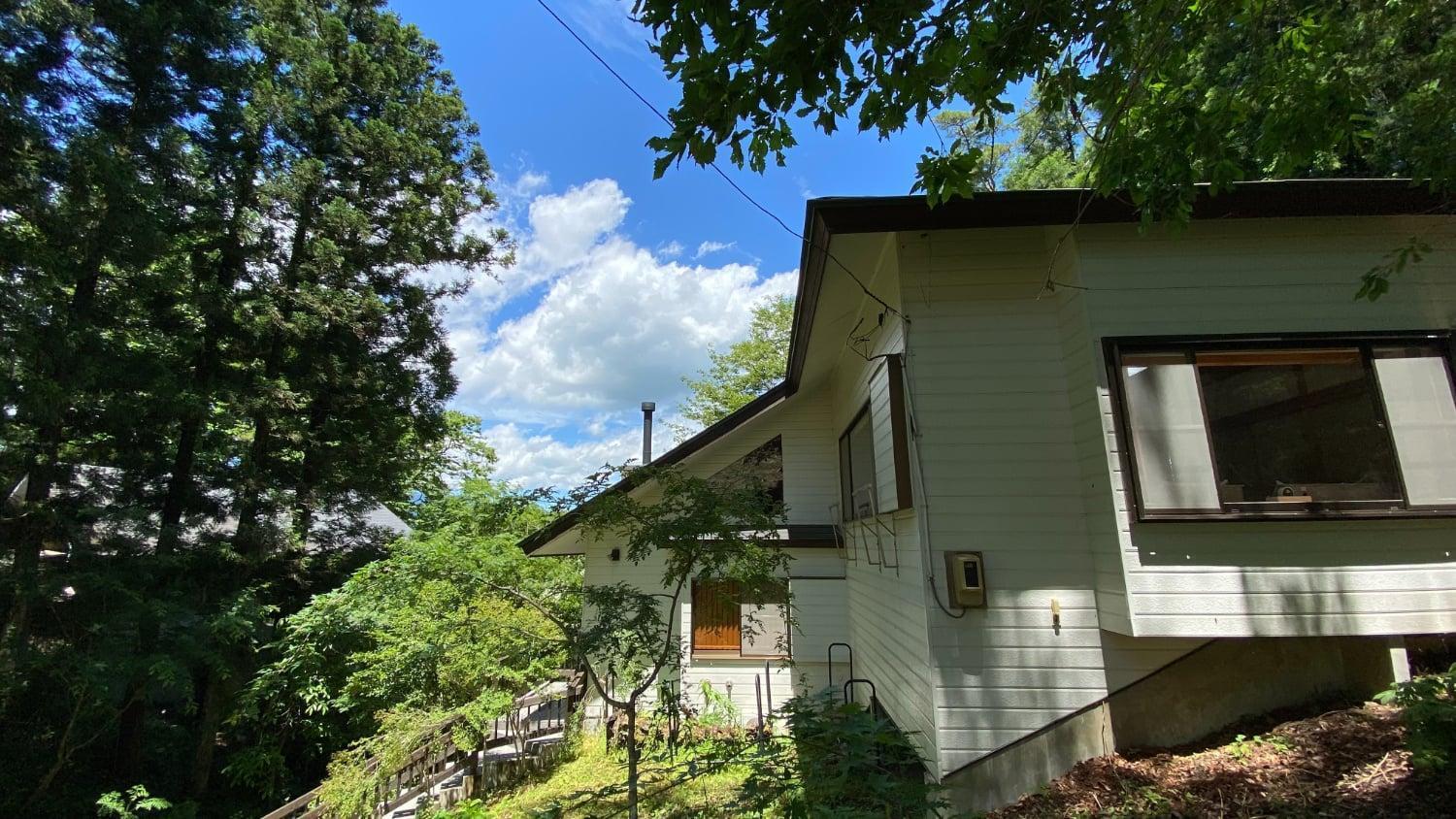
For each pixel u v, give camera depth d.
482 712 7.58
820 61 2.49
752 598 4.69
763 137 2.81
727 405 25.67
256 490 11.13
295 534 11.41
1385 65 4.93
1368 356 4.43
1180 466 4.24
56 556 8.73
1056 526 4.64
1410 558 4.12
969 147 4.33
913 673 5.04
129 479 9.91
